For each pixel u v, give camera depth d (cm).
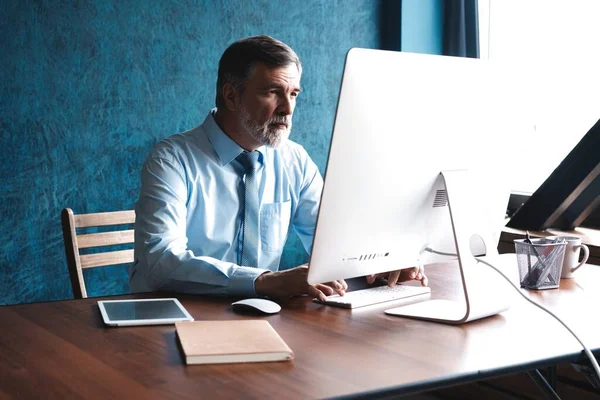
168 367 109
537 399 242
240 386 101
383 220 136
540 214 252
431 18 330
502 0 319
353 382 103
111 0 269
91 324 133
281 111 184
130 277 187
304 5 309
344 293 154
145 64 278
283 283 150
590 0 280
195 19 286
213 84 293
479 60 142
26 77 257
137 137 279
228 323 127
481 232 144
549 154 302
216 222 195
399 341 124
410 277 166
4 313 141
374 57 123
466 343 123
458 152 141
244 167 196
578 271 183
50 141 263
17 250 261
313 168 212
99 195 274
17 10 254
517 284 166
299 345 121
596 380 125
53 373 107
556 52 296
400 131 130
